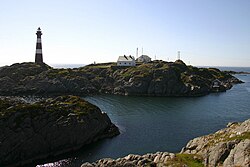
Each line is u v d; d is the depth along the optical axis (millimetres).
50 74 155125
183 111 95938
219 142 39844
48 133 54938
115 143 60625
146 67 168125
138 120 81625
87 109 66125
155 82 144625
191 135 66188
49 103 68062
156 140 62406
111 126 69562
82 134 58812
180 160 37156
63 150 55719
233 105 109750
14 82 145750
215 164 33625
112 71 173125
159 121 80562
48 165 49281
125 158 41688
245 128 41438
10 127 51812
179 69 167375
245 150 31875
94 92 150375
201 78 164625
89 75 168625
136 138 63875
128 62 184250
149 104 110750
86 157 52688
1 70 157375
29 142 52344
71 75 159875
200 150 40906
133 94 142000
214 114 91375
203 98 130625
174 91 143000
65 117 59156
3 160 49000
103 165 39375
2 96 127812
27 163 50500
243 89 171000
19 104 60750
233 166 30828
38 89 141875
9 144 50219
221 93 150625
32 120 54875
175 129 71625
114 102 115500
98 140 62781
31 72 161125
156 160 39375
